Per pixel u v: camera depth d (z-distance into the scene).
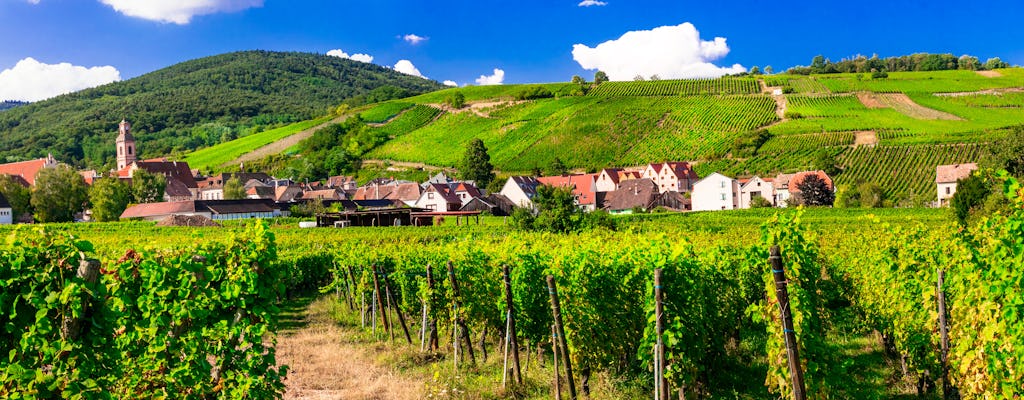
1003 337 6.71
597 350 10.24
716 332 10.86
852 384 8.70
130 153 150.00
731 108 136.25
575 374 10.48
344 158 136.75
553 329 10.17
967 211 37.00
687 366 9.04
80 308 5.59
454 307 12.32
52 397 5.75
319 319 18.25
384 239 38.22
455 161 127.19
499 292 12.87
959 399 9.09
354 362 12.23
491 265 13.41
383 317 15.74
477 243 18.62
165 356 6.99
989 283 7.03
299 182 130.75
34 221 84.19
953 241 9.12
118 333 6.67
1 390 5.53
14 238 5.61
